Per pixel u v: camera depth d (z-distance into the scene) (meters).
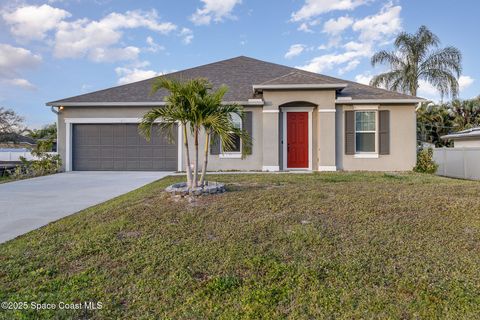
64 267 3.72
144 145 14.06
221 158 13.52
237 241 4.36
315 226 4.83
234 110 7.19
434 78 20.81
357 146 13.28
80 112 14.02
